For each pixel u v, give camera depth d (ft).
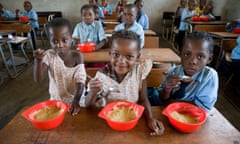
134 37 2.72
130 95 3.06
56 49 3.31
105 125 2.35
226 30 11.10
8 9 21.45
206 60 2.88
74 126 2.33
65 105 2.44
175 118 2.26
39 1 21.33
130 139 2.12
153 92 4.13
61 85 3.59
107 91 3.03
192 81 3.03
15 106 7.03
